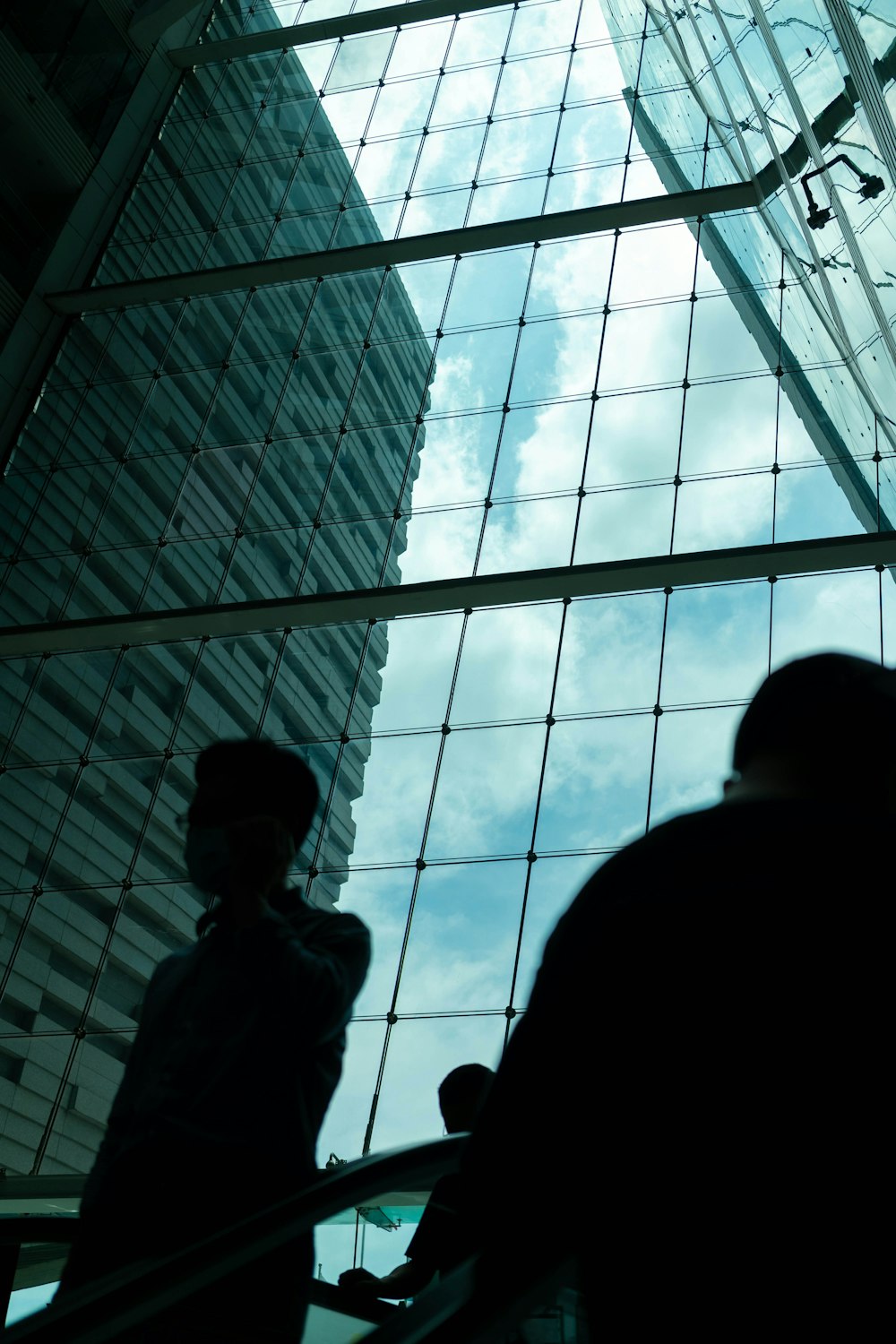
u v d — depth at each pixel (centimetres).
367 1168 256
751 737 126
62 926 1642
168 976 285
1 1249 357
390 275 2064
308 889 1582
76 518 1917
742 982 101
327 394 1977
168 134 2309
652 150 2059
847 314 1426
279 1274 258
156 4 2341
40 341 2061
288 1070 265
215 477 1942
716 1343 93
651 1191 98
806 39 1024
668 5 1786
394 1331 166
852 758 121
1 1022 1577
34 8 2164
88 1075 1555
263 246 2173
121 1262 255
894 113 846
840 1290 92
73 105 2183
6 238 2105
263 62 2411
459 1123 412
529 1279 106
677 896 107
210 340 2064
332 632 1759
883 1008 99
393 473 1878
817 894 104
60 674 1808
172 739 1738
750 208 1872
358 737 1677
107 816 1709
